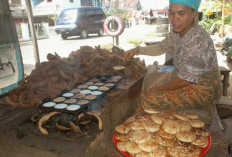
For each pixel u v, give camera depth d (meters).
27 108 2.07
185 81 1.65
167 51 2.31
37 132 1.68
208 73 1.76
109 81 2.54
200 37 1.61
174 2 1.55
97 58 2.74
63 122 1.73
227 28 9.31
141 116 1.60
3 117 1.91
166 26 7.84
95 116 1.77
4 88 2.37
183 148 1.31
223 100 2.85
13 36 2.44
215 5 10.98
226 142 1.74
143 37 9.05
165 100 1.86
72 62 2.52
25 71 4.46
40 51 6.62
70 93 2.21
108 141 1.60
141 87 2.22
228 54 6.36
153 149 1.31
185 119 1.51
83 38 7.34
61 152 1.48
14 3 4.34
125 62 2.80
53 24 11.05
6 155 1.65
